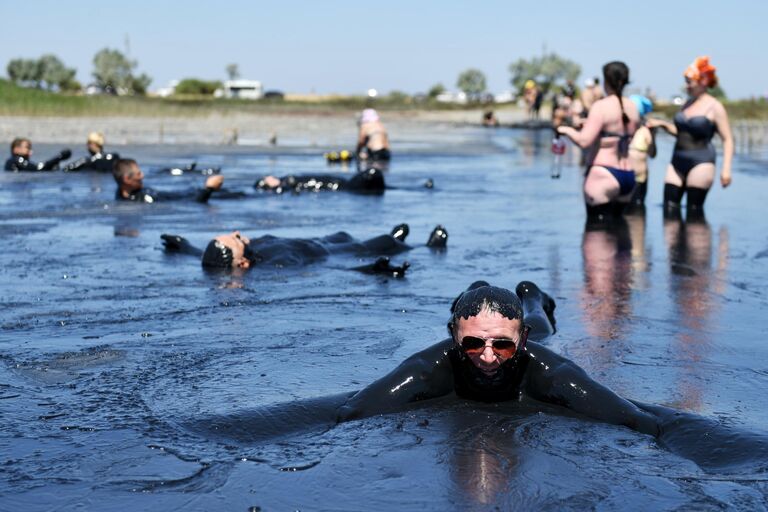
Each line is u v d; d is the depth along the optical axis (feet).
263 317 22.07
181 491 11.68
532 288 22.25
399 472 12.32
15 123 134.41
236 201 49.98
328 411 14.80
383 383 15.25
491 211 46.44
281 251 30.17
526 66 332.19
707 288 26.21
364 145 84.53
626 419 14.34
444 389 15.57
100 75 380.37
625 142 42.19
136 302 23.75
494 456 12.94
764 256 32.24
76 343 19.35
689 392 16.12
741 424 14.28
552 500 11.41
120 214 42.80
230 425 14.14
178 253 31.76
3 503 11.27
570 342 19.72
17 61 405.18
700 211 46.34
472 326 14.64
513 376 15.47
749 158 89.25
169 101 257.14
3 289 25.32
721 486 11.93
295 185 55.42
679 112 46.80
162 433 13.83
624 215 44.98
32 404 15.17
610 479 12.12
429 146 110.22
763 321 21.97
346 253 31.65
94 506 11.21
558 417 14.69
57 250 32.24
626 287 26.30
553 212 46.16
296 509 11.14
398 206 48.44
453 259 31.24
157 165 73.56
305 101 318.86
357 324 21.35
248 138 123.13
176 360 18.02
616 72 41.88
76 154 83.76
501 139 130.52
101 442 13.41
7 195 50.31
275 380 16.65
